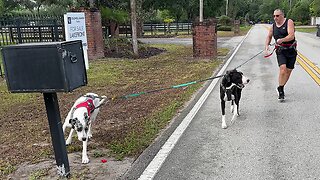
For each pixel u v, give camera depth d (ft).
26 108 16.80
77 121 9.45
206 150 10.46
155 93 19.08
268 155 9.91
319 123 12.52
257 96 17.12
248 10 232.73
